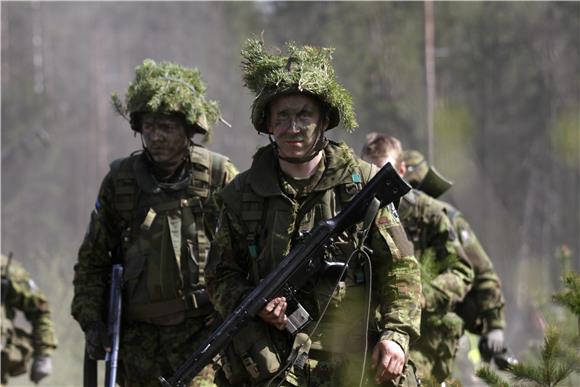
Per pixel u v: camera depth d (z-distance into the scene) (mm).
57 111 90562
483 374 11672
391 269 11906
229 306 12125
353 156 12219
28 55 89562
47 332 20891
